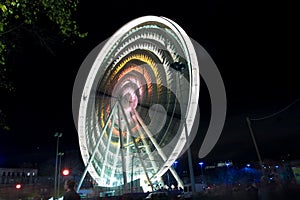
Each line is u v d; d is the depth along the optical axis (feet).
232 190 42.09
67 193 21.04
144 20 106.52
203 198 43.98
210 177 232.94
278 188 31.09
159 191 86.58
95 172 122.11
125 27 106.22
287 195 29.66
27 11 31.55
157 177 112.57
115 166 126.52
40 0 31.19
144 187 120.47
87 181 227.81
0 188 215.31
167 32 106.63
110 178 126.93
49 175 311.47
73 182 21.95
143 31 116.78
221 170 243.81
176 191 83.71
